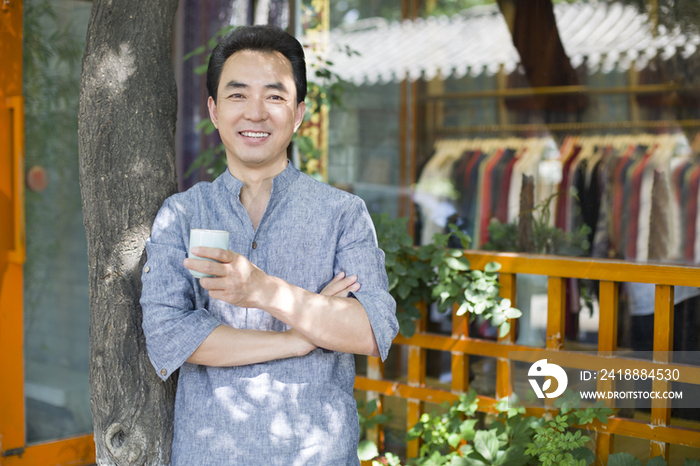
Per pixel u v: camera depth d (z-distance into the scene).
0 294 2.73
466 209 4.17
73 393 3.07
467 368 2.80
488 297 2.66
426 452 2.83
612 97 3.74
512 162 4.02
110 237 1.70
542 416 2.58
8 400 2.76
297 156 3.49
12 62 2.74
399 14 4.34
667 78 3.59
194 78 3.81
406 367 3.83
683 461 2.43
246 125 1.46
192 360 1.40
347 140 4.48
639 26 3.65
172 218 1.52
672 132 3.61
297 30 3.56
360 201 1.56
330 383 1.45
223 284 1.24
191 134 3.85
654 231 3.67
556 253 3.84
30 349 2.90
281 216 1.49
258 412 1.39
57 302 3.01
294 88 1.52
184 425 1.44
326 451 1.42
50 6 2.93
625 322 3.12
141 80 1.74
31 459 2.84
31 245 2.90
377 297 1.45
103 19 1.71
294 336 1.39
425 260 2.82
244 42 1.49
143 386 1.71
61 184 3.01
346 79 4.46
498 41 4.06
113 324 1.69
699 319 2.69
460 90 4.19
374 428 2.94
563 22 3.85
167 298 1.41
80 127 1.74
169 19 1.81
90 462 3.04
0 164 2.71
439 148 4.27
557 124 3.89
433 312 3.70
